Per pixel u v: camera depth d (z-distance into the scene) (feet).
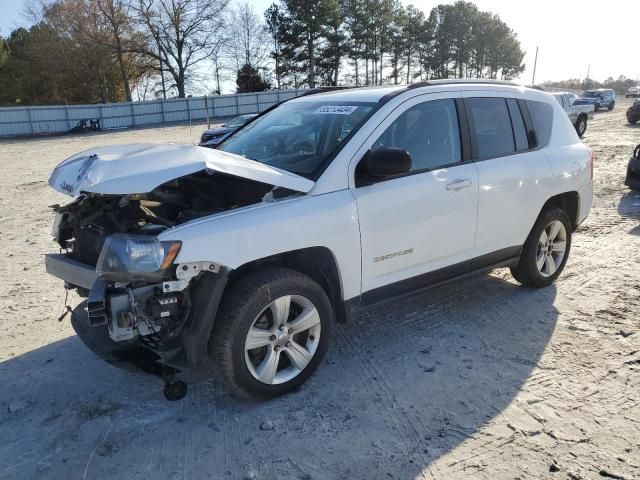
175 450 9.53
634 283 16.76
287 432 9.96
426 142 12.78
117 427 10.16
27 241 23.91
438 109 13.15
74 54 186.60
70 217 11.64
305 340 11.33
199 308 9.75
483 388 11.27
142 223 10.50
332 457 9.29
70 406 10.84
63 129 139.13
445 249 13.12
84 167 10.23
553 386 11.26
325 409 10.66
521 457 9.16
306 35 194.59
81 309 11.76
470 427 10.01
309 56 198.70
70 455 9.41
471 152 13.58
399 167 10.62
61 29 186.39
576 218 16.93
